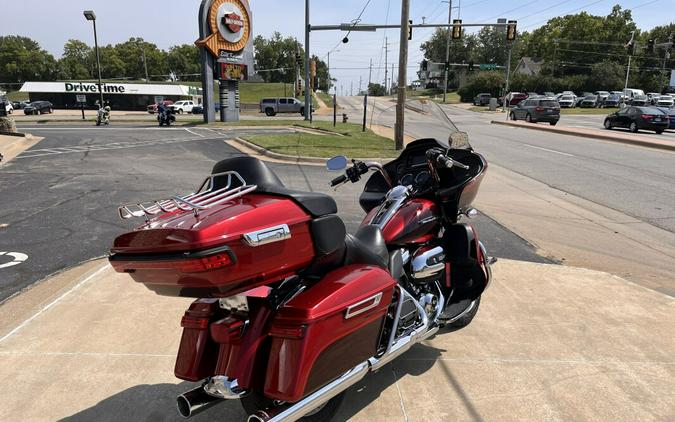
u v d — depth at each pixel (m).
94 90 73.69
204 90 33.78
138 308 4.71
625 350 4.04
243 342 2.57
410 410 3.27
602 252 6.91
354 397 3.41
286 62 141.12
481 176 4.12
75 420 3.15
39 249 6.61
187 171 13.30
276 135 21.98
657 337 4.26
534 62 107.06
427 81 123.06
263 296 2.64
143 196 9.93
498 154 17.66
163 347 4.02
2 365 3.74
